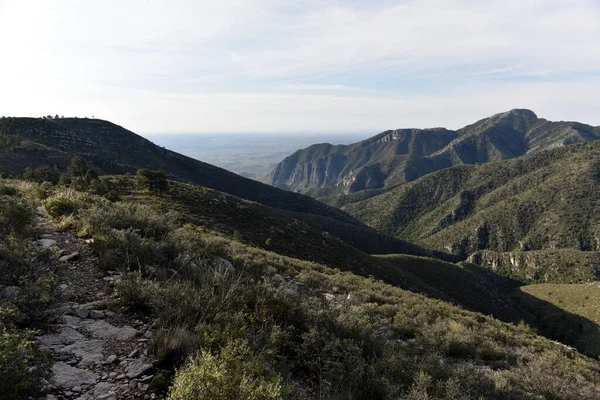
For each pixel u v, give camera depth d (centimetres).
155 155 16700
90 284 603
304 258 4438
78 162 7088
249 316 597
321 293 1196
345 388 479
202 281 670
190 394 288
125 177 6656
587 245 19762
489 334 1315
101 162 11706
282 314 657
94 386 341
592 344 7881
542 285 13562
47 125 12888
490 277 15575
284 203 18700
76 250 754
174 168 16438
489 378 666
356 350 561
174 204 4962
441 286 8781
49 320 458
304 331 646
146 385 354
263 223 5809
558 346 1642
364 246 15112
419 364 627
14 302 430
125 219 1020
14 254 541
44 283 477
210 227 4150
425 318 1237
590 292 11206
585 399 758
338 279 1767
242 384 309
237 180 18588
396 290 1984
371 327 723
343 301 1171
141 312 533
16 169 8125
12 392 278
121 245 748
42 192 1492
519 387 724
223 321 516
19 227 786
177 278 693
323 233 7056
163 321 484
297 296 800
